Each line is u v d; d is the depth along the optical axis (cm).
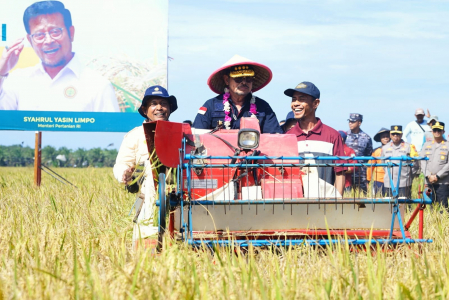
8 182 1523
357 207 596
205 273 484
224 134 688
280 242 553
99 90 1439
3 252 573
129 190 750
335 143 891
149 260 510
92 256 547
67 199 1018
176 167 636
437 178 1328
